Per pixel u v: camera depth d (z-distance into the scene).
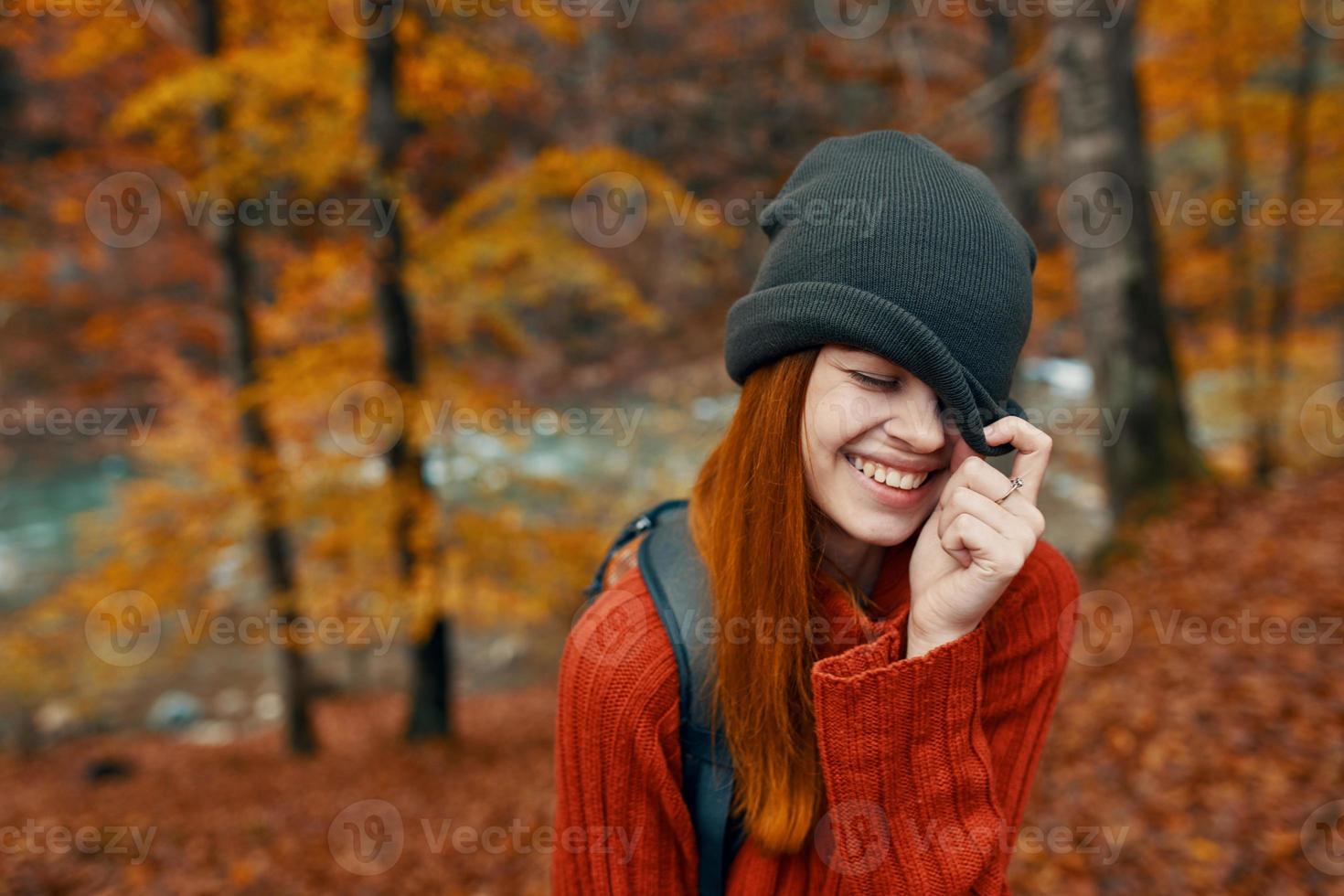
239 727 13.25
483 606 6.46
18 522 17.80
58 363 8.60
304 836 5.22
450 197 6.99
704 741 0.85
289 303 6.79
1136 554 6.57
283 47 6.09
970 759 0.82
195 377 8.42
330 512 6.26
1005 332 0.80
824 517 0.87
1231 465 11.62
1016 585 0.93
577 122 7.51
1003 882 0.86
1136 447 7.17
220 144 5.76
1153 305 6.95
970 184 0.82
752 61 6.79
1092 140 6.63
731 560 0.83
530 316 8.68
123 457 21.41
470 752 8.36
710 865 0.88
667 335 9.23
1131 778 3.63
